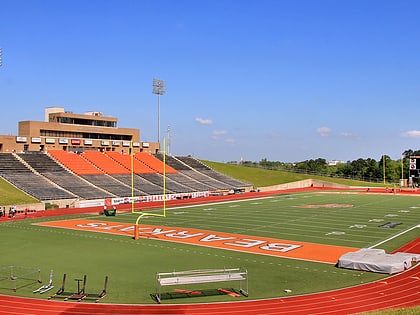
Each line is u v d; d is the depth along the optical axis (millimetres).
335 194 87500
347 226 43375
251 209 59250
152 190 77000
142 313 18297
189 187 84812
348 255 26953
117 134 95438
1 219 48750
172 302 19672
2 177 65062
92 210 57875
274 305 19219
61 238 36656
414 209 58875
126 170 85562
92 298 20312
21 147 79250
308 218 49531
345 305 19188
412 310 15875
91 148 90750
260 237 37094
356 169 146875
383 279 23312
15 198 57281
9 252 30922
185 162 105312
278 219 48625
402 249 32125
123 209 59000
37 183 66500
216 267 26422
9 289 21828
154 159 98375
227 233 39188
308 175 116625
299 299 20031
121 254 30172
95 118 91062
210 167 108000
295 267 26359
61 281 23328
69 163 79500
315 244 33938
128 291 21453
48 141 82938
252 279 23625
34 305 19391
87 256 29531
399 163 135000
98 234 38688
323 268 26062
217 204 66750
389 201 71188
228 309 18734
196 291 21391
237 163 126938
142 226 43500
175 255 29844
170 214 53531
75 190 67250
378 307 18906
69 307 19094
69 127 86000
